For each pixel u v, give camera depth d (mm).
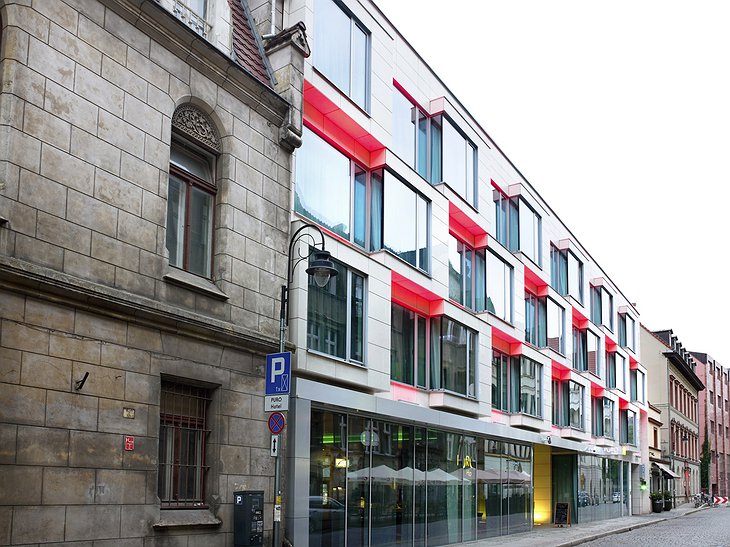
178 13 13102
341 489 16344
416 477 19812
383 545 17828
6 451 9219
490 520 24719
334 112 17500
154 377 11461
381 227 18891
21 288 9531
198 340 12391
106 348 10711
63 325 10117
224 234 13320
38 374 9703
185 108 12922
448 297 22328
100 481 10383
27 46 9992
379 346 18016
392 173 19609
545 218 33250
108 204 10977
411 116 21828
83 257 10492
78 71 10695
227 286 13180
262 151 14445
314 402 15492
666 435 62938
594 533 27828
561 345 34188
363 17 18969
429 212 21469
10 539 9156
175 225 12680
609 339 42438
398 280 19797
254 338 13508
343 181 18281
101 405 10539
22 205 9711
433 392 21266
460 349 22688
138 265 11391
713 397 91562
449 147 23500
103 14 11188
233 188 13578
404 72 21453
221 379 12836
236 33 14883
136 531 10852
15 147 9695
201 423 12633
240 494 12695
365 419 17578
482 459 24438
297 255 15227
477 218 24891
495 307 26219
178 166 12781
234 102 13820
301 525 14602
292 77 15289
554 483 35312
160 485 11742
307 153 16906
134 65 11672
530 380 29438
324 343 16078
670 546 23422
